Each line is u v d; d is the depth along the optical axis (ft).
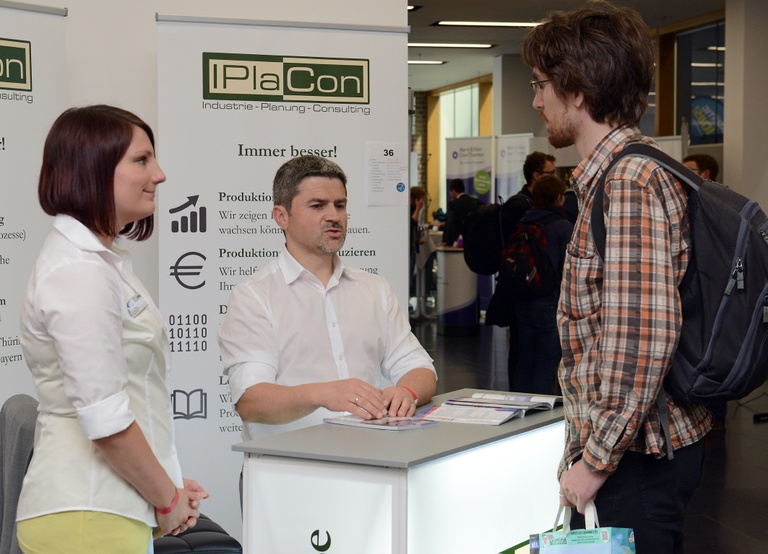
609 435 5.93
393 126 14.49
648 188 6.01
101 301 6.11
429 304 42.22
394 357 10.00
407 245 14.67
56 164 6.34
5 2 12.80
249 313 9.37
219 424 13.89
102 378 6.03
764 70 33.68
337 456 6.40
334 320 9.62
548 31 6.67
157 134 14.32
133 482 6.33
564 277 6.53
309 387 8.43
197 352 13.80
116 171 6.37
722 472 17.92
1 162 12.85
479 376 28.09
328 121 14.23
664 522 6.29
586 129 6.61
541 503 8.03
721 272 5.90
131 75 14.85
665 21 42.45
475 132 64.44
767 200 34.01
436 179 72.08
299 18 15.46
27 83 13.07
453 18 41.93
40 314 6.14
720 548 13.66
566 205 18.89
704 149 35.91
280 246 14.08
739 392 5.95
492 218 21.50
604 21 6.50
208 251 13.80
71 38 14.53
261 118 13.94
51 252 6.27
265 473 6.85
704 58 41.65
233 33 13.76
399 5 15.84
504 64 53.83
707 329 5.96
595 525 6.17
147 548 6.63
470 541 7.04
